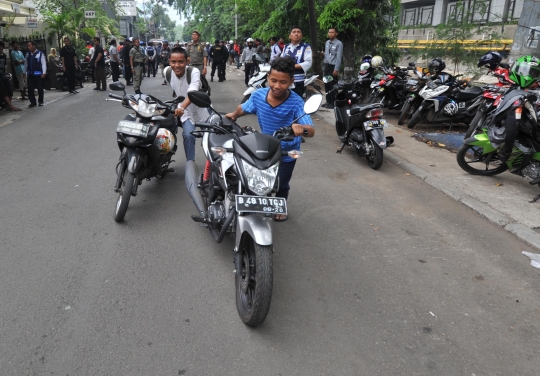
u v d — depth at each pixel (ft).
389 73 34.01
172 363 9.11
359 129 22.71
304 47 29.04
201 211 12.95
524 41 46.68
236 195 9.91
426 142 26.78
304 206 17.28
